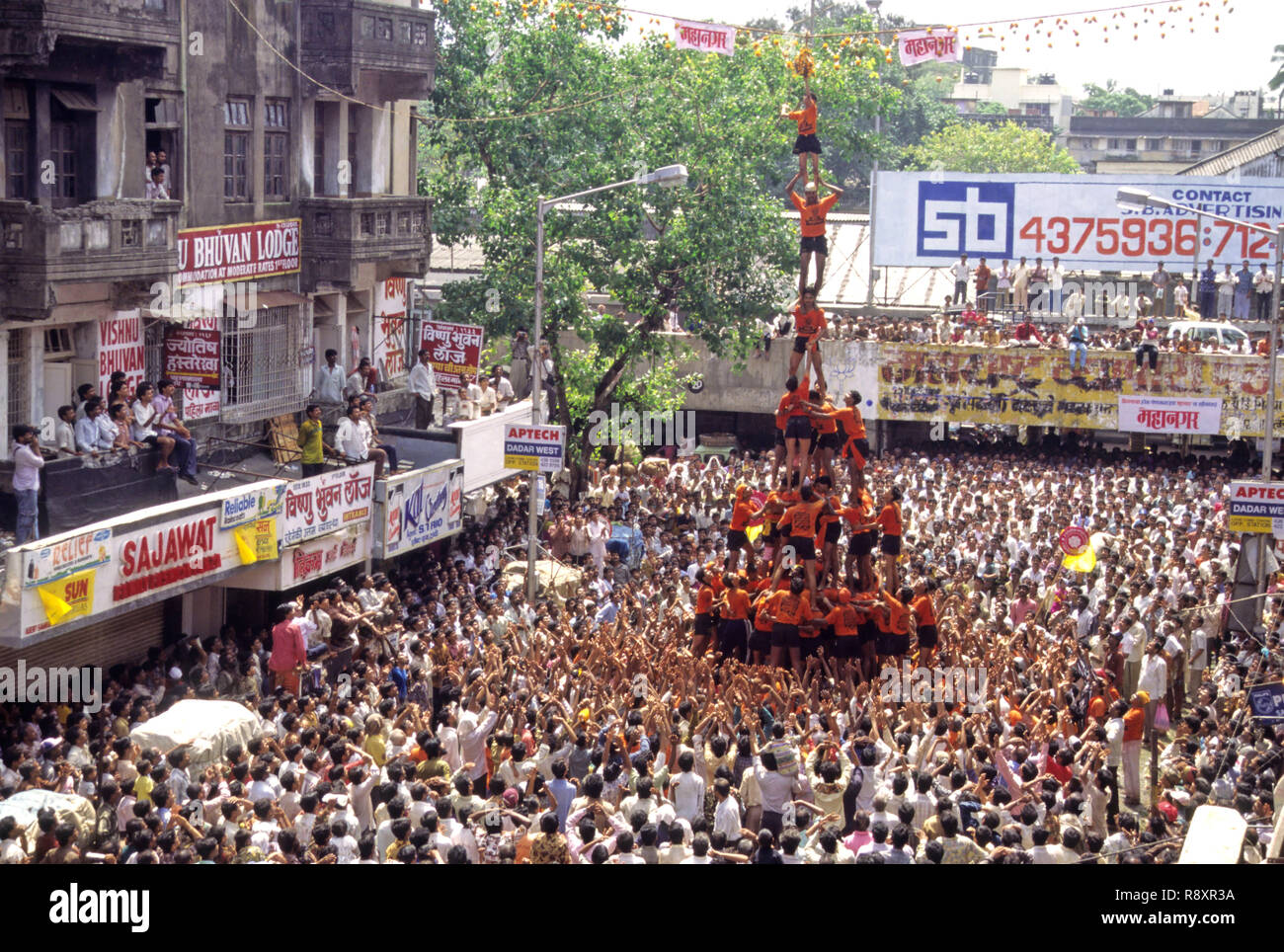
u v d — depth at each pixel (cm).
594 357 3850
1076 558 2641
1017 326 4484
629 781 1512
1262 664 2200
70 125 2156
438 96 3619
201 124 2481
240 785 1401
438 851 1269
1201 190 4688
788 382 2277
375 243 2873
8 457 2097
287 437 2727
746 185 3619
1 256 1955
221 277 2491
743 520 2356
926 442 4606
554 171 3647
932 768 1555
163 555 1931
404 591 2512
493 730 1711
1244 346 4291
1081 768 1678
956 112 9600
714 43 2661
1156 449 4844
